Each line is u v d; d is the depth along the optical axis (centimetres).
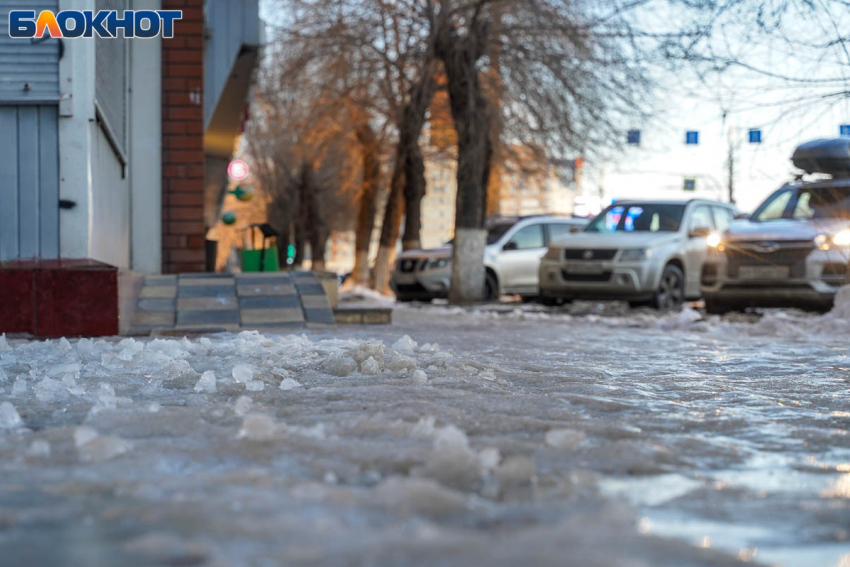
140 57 1198
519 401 370
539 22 1585
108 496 206
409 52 1898
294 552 159
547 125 1711
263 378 419
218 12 1351
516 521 191
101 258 893
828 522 195
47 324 750
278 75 2153
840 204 1220
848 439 302
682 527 190
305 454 251
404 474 233
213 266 1644
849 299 971
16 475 228
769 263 1183
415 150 2380
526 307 1468
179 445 264
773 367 559
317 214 3747
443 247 1947
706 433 315
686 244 1492
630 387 443
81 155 785
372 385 405
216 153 2155
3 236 783
